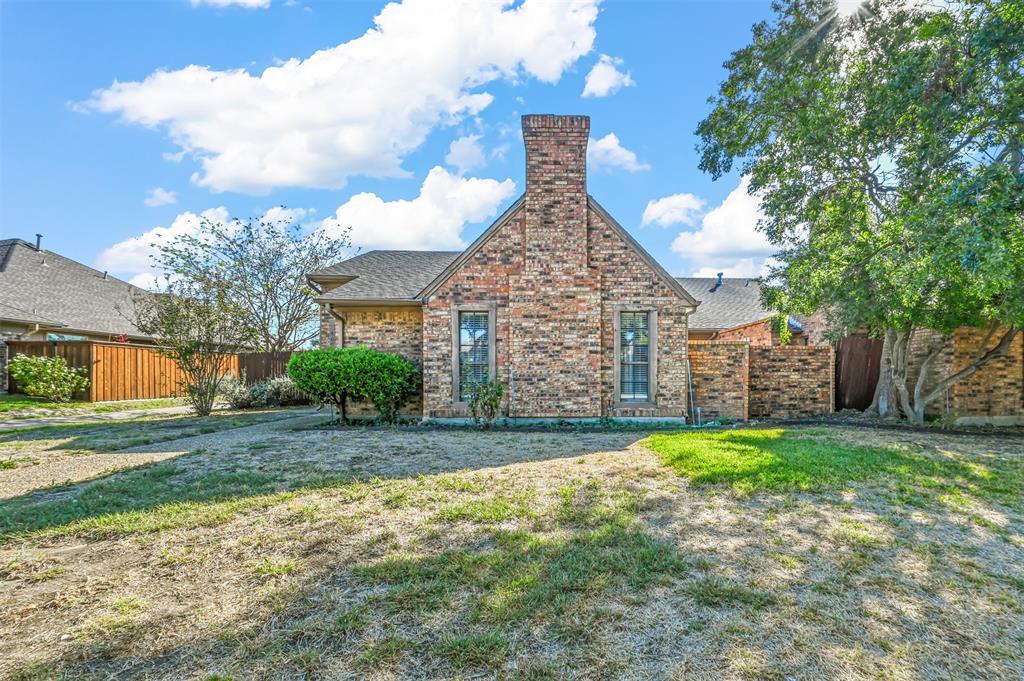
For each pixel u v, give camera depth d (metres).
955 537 4.08
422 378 12.07
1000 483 5.53
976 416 11.15
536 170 10.87
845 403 12.98
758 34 10.94
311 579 3.39
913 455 6.82
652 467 6.28
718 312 19.64
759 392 12.38
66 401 15.61
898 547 3.88
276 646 2.64
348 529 4.25
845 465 6.11
